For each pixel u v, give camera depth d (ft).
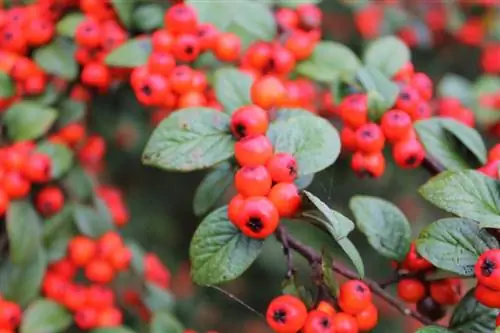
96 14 1.19
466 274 0.90
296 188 0.91
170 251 1.98
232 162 1.00
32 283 1.11
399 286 0.98
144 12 1.18
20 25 1.18
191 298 2.02
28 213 1.12
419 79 1.13
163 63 1.05
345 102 1.03
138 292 1.27
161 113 1.31
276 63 1.11
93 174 1.32
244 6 1.13
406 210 1.88
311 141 0.94
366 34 1.63
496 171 0.96
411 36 1.66
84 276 1.31
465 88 1.41
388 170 1.81
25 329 1.10
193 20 1.08
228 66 1.15
